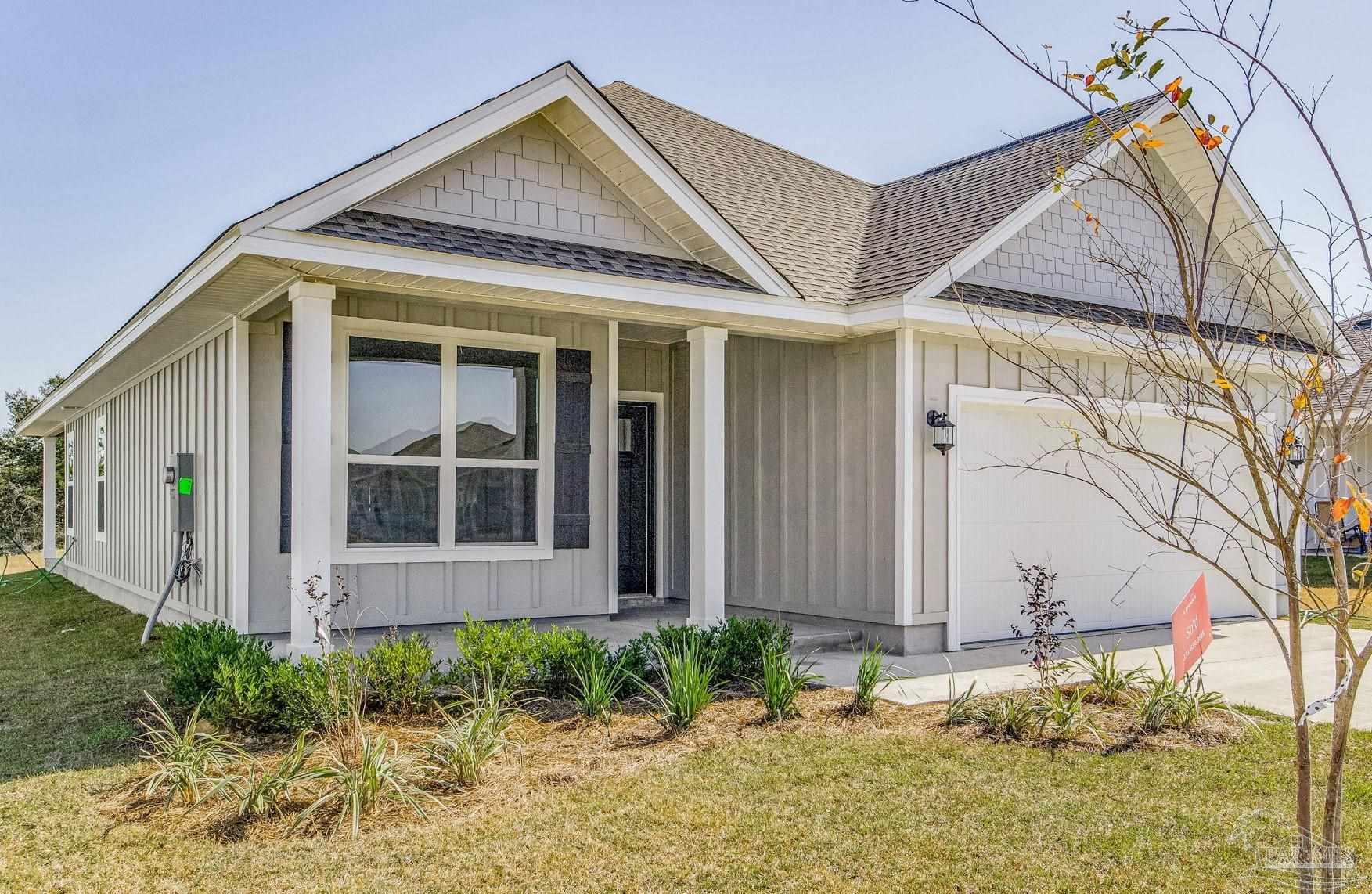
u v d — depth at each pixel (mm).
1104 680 7059
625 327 10164
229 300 8102
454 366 9055
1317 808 4914
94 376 13148
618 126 8148
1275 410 11922
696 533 8836
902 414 9156
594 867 4207
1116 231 10930
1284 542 3609
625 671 7062
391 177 7234
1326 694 7488
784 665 7039
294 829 4652
